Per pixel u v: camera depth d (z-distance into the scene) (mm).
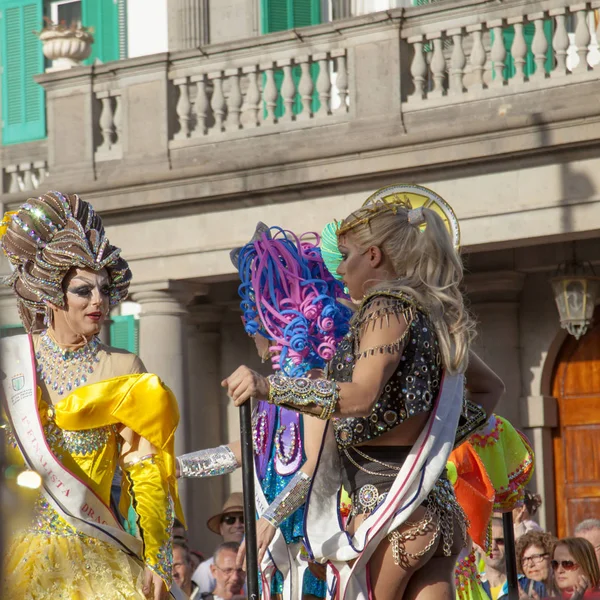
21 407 6250
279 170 18234
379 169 17469
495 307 19875
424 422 5703
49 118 20359
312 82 18656
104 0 23031
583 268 18406
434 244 5812
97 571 6125
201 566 12430
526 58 17234
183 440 19266
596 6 16656
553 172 16438
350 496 5781
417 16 17656
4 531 3170
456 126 16844
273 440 7391
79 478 6250
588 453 19750
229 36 21859
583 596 9195
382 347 5523
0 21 23453
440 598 5734
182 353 19391
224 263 18828
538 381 19734
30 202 6617
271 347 7621
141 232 19500
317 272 7719
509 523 7371
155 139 19484
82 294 6438
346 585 5703
